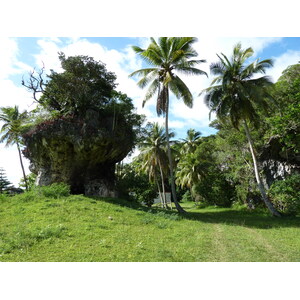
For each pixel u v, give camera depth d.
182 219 15.15
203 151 33.69
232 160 27.22
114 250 7.48
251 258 7.26
